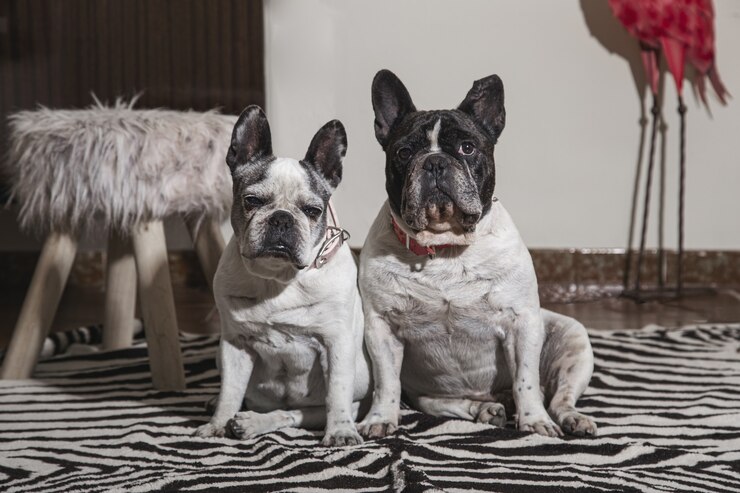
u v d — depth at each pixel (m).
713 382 2.62
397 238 2.12
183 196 2.62
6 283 4.80
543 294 4.57
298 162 2.01
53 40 4.45
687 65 4.70
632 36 4.62
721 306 4.25
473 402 2.25
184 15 4.48
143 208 2.58
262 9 4.48
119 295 3.11
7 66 4.44
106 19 4.46
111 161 2.54
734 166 4.76
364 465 1.78
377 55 4.54
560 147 4.70
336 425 1.98
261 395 2.19
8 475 1.78
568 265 4.73
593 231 4.75
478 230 2.08
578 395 2.21
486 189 2.07
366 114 4.55
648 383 2.61
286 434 2.03
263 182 1.92
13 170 2.77
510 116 4.66
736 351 3.04
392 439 1.97
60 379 2.70
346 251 2.07
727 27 4.70
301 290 1.97
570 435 2.06
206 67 4.50
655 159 4.72
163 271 2.63
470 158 2.05
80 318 3.94
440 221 2.01
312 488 1.64
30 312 2.73
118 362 2.93
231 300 2.01
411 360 2.26
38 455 1.92
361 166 4.57
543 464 1.81
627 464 1.83
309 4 4.50
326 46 4.52
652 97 4.68
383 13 4.53
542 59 4.64
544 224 4.74
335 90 4.54
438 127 2.05
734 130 4.74
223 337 2.08
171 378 2.59
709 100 4.73
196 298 4.43
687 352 3.02
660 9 4.29
